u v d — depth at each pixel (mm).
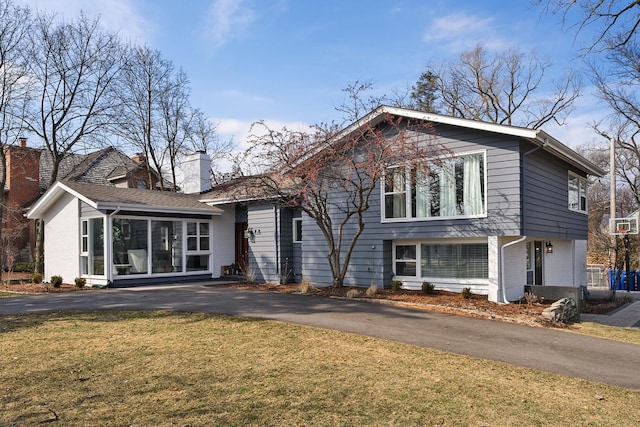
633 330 10141
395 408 5141
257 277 18172
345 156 13164
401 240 14703
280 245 17422
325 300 12633
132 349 7395
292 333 8602
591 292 20734
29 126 22734
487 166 12656
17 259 27750
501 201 12391
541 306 11672
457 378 6250
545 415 5062
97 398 5246
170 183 33438
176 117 32562
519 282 13609
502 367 6824
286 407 5070
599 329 9977
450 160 13344
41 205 18656
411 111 13461
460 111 34031
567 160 14625
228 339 8109
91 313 10555
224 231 20141
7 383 5730
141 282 17078
